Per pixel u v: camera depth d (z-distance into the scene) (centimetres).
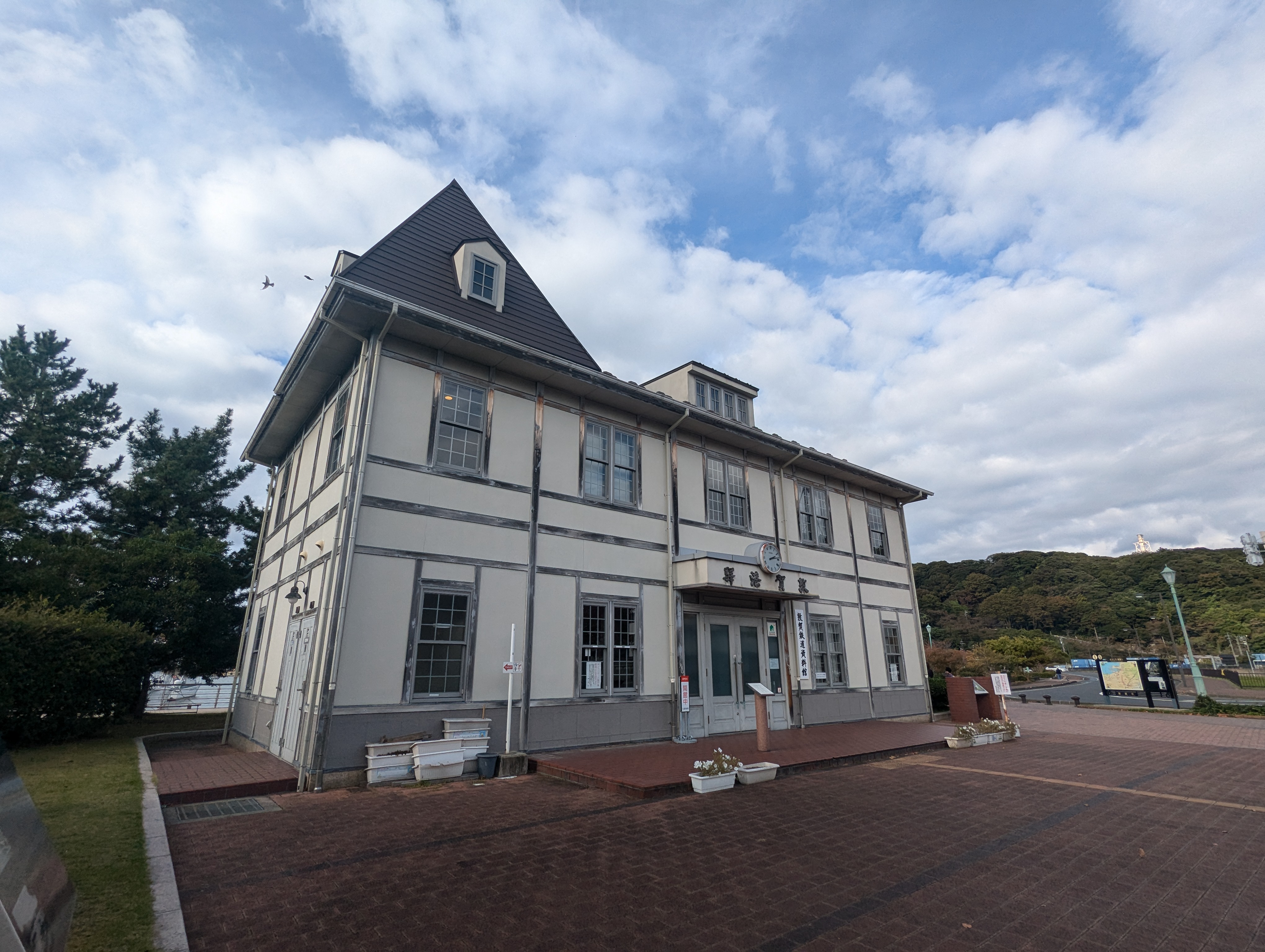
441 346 984
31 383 1983
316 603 901
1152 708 2205
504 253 1270
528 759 882
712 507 1348
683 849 523
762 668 1332
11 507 1557
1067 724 1691
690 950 345
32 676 1063
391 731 821
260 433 1380
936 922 382
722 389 1611
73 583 1565
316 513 1030
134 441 2252
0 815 285
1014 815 642
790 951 344
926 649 3750
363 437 874
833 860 497
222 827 585
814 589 1348
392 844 535
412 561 889
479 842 541
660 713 1116
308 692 830
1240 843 549
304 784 750
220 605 1805
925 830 584
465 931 367
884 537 1817
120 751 1016
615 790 737
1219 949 351
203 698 2630
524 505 1032
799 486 1586
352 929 369
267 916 387
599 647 1071
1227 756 1073
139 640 1265
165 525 2083
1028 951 346
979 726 1229
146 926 352
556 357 1050
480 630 933
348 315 896
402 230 1125
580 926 374
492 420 1029
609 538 1136
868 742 1100
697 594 1234
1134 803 700
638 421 1259
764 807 670
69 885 362
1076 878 458
